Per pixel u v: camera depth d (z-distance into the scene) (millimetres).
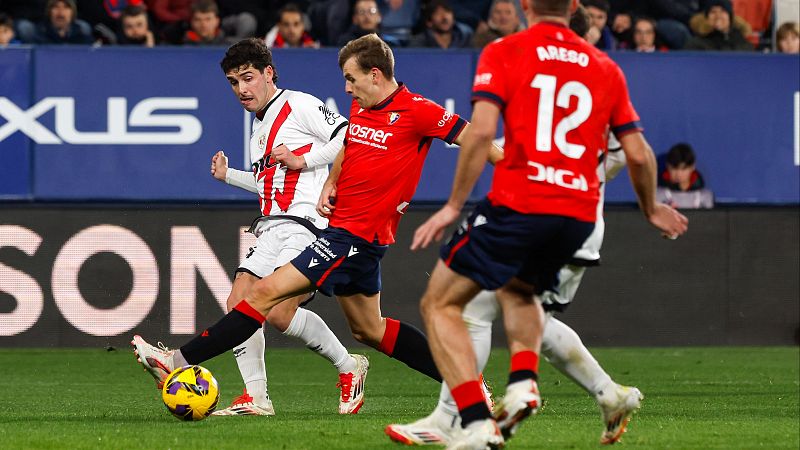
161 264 37875
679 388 29328
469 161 15609
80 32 42094
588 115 15945
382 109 21391
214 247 37938
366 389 29375
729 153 38969
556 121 15820
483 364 17234
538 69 15812
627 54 38719
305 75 38000
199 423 20875
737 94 38906
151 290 37844
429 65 38094
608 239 39000
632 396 17766
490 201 15945
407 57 38062
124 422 21172
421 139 21656
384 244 21969
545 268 16406
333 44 42188
